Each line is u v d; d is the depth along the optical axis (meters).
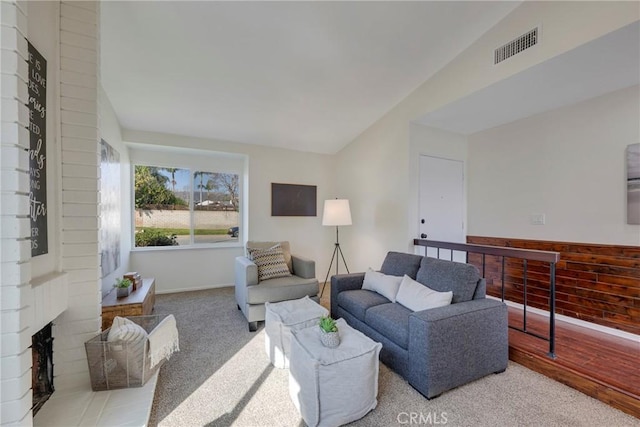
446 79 2.88
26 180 1.18
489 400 1.74
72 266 1.74
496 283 3.52
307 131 4.03
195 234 4.34
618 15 1.75
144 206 4.02
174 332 2.03
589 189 2.72
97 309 1.81
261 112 3.43
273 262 3.26
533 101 2.81
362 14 2.15
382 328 2.15
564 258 2.88
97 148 1.82
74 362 1.75
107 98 2.84
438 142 3.64
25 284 1.16
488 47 2.49
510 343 2.29
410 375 1.86
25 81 1.19
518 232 3.31
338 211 3.79
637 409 1.58
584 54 2.01
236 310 3.32
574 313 2.77
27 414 1.16
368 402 1.61
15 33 1.12
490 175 3.63
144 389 1.71
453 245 2.87
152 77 2.63
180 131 3.74
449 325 1.80
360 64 2.74
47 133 1.59
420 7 2.15
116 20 2.00
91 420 1.44
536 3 2.16
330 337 1.66
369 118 3.82
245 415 1.61
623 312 2.46
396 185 3.55
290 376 1.76
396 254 2.99
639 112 2.43
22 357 1.14
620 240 2.51
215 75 2.68
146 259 3.94
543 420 1.57
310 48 2.45
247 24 2.13
